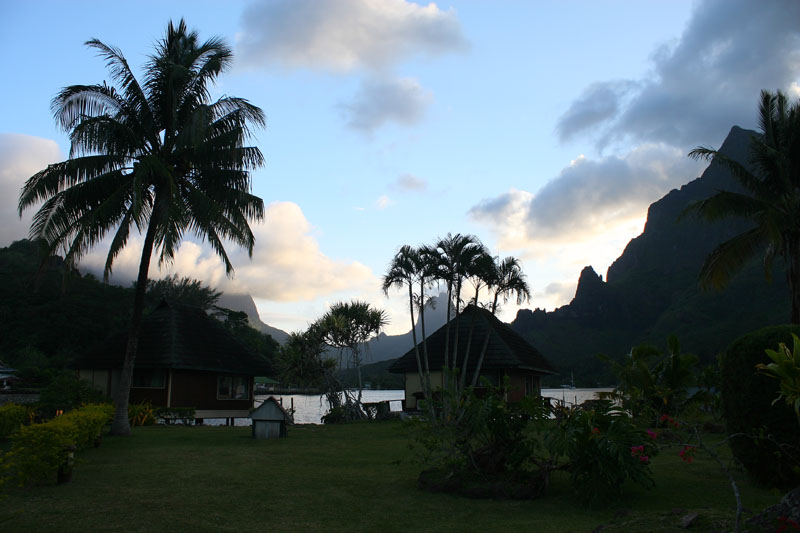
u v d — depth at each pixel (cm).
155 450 1309
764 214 2023
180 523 648
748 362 782
